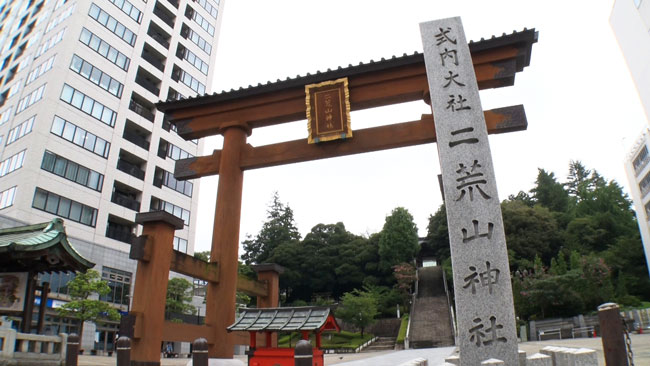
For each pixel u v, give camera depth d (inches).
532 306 1518.2
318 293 2420.0
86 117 1465.3
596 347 660.1
